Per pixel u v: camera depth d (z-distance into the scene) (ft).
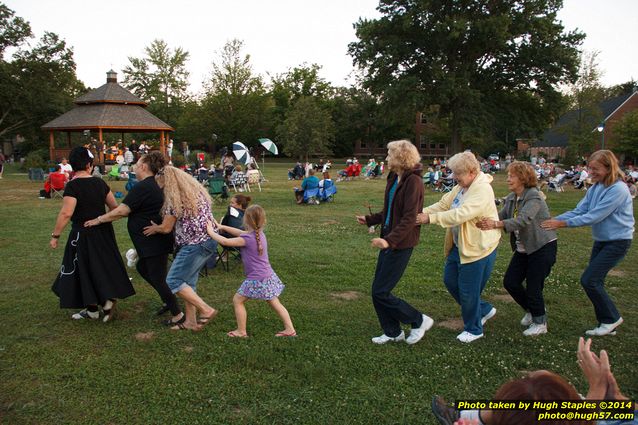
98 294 15.64
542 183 67.21
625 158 120.16
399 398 11.47
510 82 134.51
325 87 222.69
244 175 67.41
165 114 208.03
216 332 15.43
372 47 128.26
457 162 14.05
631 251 28.19
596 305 15.26
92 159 15.75
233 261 24.61
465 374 12.68
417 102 122.52
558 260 26.04
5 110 139.95
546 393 5.29
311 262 24.99
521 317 17.22
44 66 137.08
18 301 18.26
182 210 15.01
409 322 14.29
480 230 13.94
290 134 160.76
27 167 98.27
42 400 11.27
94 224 15.24
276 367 12.98
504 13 122.31
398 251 13.64
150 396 11.47
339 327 15.96
